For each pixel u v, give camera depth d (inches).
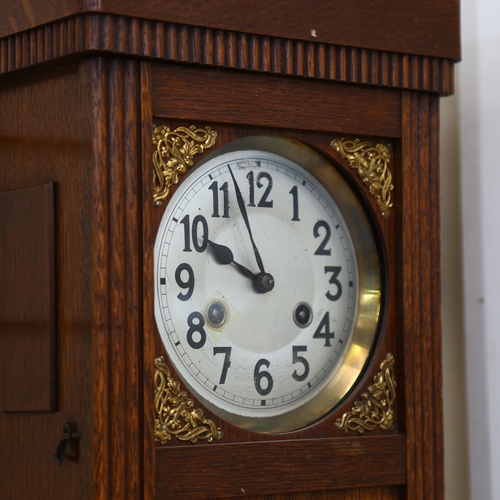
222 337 43.4
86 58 41.2
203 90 42.4
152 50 41.3
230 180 43.8
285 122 43.8
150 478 41.2
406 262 45.6
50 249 42.4
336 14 44.3
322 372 45.1
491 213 50.8
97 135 40.8
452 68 46.7
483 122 51.1
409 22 45.7
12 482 44.3
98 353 40.6
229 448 42.6
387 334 45.6
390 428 45.5
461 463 51.5
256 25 42.9
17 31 42.8
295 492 43.7
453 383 51.9
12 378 44.2
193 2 41.8
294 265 44.8
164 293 42.4
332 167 45.4
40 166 43.4
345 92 44.8
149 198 41.5
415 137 46.0
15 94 44.6
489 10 51.0
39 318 42.9
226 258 43.6
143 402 41.3
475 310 51.2
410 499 45.3
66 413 41.8
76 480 41.2
